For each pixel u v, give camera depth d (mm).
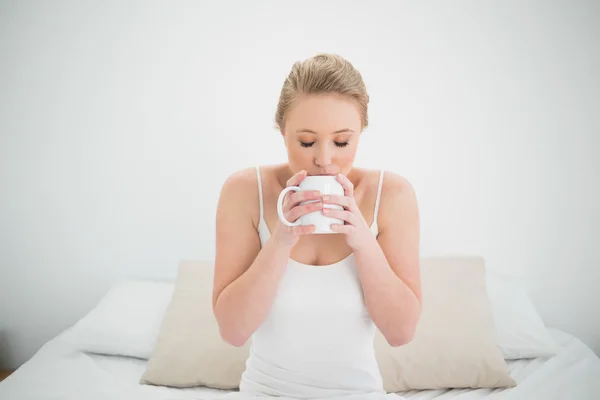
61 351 1830
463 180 2312
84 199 2402
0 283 2455
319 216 896
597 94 2240
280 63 2328
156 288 2137
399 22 2281
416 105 2301
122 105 2359
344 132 970
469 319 1779
